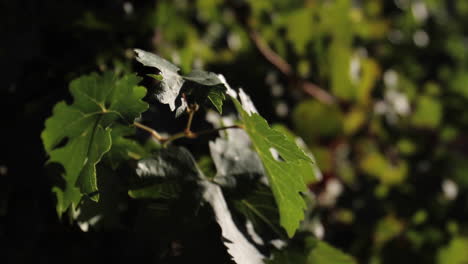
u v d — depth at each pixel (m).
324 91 1.39
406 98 1.61
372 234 1.29
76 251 0.85
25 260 0.85
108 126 0.75
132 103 0.75
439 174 1.49
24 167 0.84
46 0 1.00
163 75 0.72
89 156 0.75
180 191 0.78
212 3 1.44
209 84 0.74
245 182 0.80
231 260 0.77
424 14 1.72
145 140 0.83
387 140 1.52
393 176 1.48
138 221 0.77
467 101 1.70
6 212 0.85
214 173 0.82
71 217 0.77
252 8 1.35
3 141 0.85
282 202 0.78
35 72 0.88
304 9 1.36
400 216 1.35
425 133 1.62
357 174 1.43
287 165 0.76
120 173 0.78
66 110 0.77
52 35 0.95
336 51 1.39
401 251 1.31
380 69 1.56
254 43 1.31
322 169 1.32
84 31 0.95
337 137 1.38
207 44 1.45
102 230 0.85
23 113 0.86
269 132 0.74
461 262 1.39
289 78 1.34
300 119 1.35
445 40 1.76
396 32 1.65
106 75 0.77
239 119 0.86
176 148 0.79
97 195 0.74
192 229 0.77
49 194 0.84
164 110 0.86
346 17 1.38
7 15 1.01
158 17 1.06
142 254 0.83
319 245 0.82
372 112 1.48
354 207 1.30
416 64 1.69
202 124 0.86
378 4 1.63
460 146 1.74
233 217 0.79
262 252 0.78
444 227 1.39
